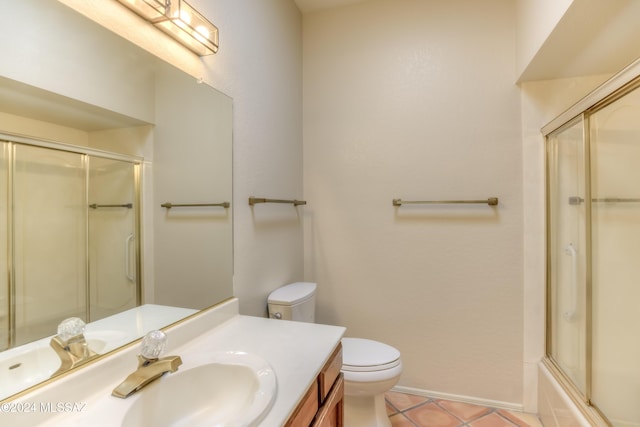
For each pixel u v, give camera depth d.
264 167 1.76
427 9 2.07
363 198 2.19
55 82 0.80
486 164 1.96
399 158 2.12
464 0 2.00
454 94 2.01
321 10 2.28
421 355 2.09
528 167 1.89
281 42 1.99
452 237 2.03
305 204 2.29
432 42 2.05
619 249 1.46
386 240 2.15
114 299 0.95
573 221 1.68
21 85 0.73
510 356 1.94
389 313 2.15
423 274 2.08
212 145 1.35
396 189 2.13
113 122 0.95
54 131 0.80
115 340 0.94
